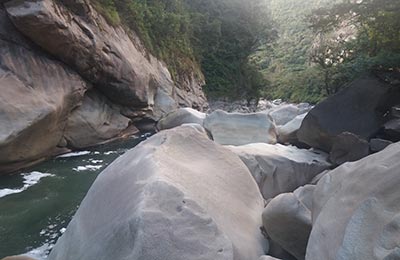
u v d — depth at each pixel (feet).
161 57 73.26
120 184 12.67
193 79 90.68
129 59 51.24
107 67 45.98
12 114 30.50
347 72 32.37
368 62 26.84
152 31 73.51
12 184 28.37
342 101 26.08
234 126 35.22
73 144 41.63
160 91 66.49
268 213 13.60
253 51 121.90
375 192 8.87
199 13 106.52
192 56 96.22
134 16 63.26
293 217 12.76
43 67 36.58
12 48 34.30
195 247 9.94
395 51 26.55
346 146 23.62
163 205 10.63
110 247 10.22
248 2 119.24
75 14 41.75
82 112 43.52
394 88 25.41
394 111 24.50
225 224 12.46
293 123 35.01
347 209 9.42
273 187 23.29
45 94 34.96
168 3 90.74
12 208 23.63
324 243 9.41
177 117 47.57
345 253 8.42
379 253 7.64
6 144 29.35
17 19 33.86
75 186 28.45
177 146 15.44
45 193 26.66
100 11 48.78
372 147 22.36
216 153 16.43
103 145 46.19
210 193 13.37
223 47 111.14
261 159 23.86
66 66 40.37
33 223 21.62
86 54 41.70
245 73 115.24
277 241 13.44
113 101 51.19
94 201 13.12
